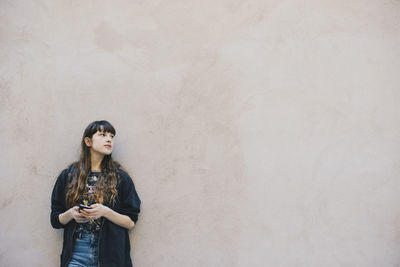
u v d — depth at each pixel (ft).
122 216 7.79
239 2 9.25
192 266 8.45
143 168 8.75
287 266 8.45
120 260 7.60
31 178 8.76
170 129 8.88
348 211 8.64
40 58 9.14
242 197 8.67
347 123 8.91
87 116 8.95
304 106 8.95
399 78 9.02
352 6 9.24
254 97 8.97
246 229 8.57
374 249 8.52
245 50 9.11
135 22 9.21
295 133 8.87
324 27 9.19
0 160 8.81
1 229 8.59
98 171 8.18
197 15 9.22
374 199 8.67
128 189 8.21
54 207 7.86
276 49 9.12
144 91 9.00
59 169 8.80
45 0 9.30
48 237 8.57
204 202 8.65
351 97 8.98
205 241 8.53
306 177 8.75
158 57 9.09
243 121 8.90
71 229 7.63
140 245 8.47
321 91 9.00
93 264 7.43
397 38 9.13
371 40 9.14
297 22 9.20
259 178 8.73
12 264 8.50
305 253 8.50
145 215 8.59
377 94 8.98
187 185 8.71
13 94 9.04
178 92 8.98
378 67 9.06
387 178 8.73
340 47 9.12
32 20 9.27
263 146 8.83
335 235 8.57
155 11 9.23
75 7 9.28
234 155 8.80
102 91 9.02
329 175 8.75
